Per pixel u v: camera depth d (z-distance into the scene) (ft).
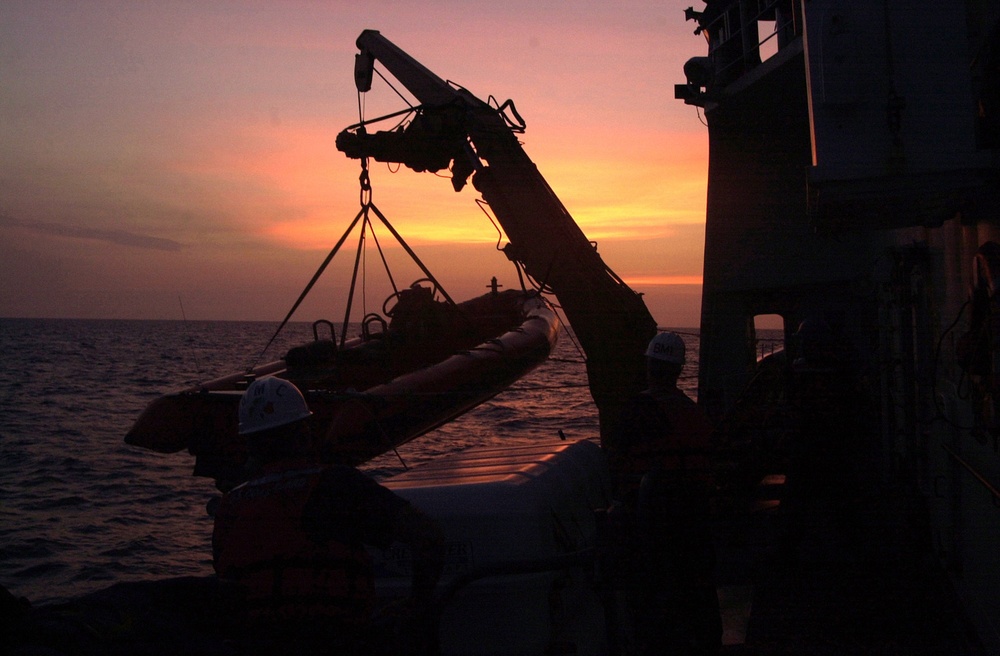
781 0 29.12
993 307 9.80
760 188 32.68
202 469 21.53
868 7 10.57
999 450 10.60
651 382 11.44
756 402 24.22
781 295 33.14
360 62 32.99
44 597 32.94
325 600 6.80
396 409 21.77
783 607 14.94
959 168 10.30
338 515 6.96
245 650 6.66
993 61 10.09
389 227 23.80
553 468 10.66
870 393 28.35
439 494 9.29
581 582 10.81
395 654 7.15
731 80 32.17
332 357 23.26
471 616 8.97
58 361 216.95
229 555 7.02
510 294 41.11
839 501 17.01
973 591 13.43
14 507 48.96
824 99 10.66
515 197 25.20
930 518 18.72
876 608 14.64
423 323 28.35
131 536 42.22
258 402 7.32
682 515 10.60
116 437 79.77
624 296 24.76
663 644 10.59
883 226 13.65
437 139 25.91
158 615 5.69
